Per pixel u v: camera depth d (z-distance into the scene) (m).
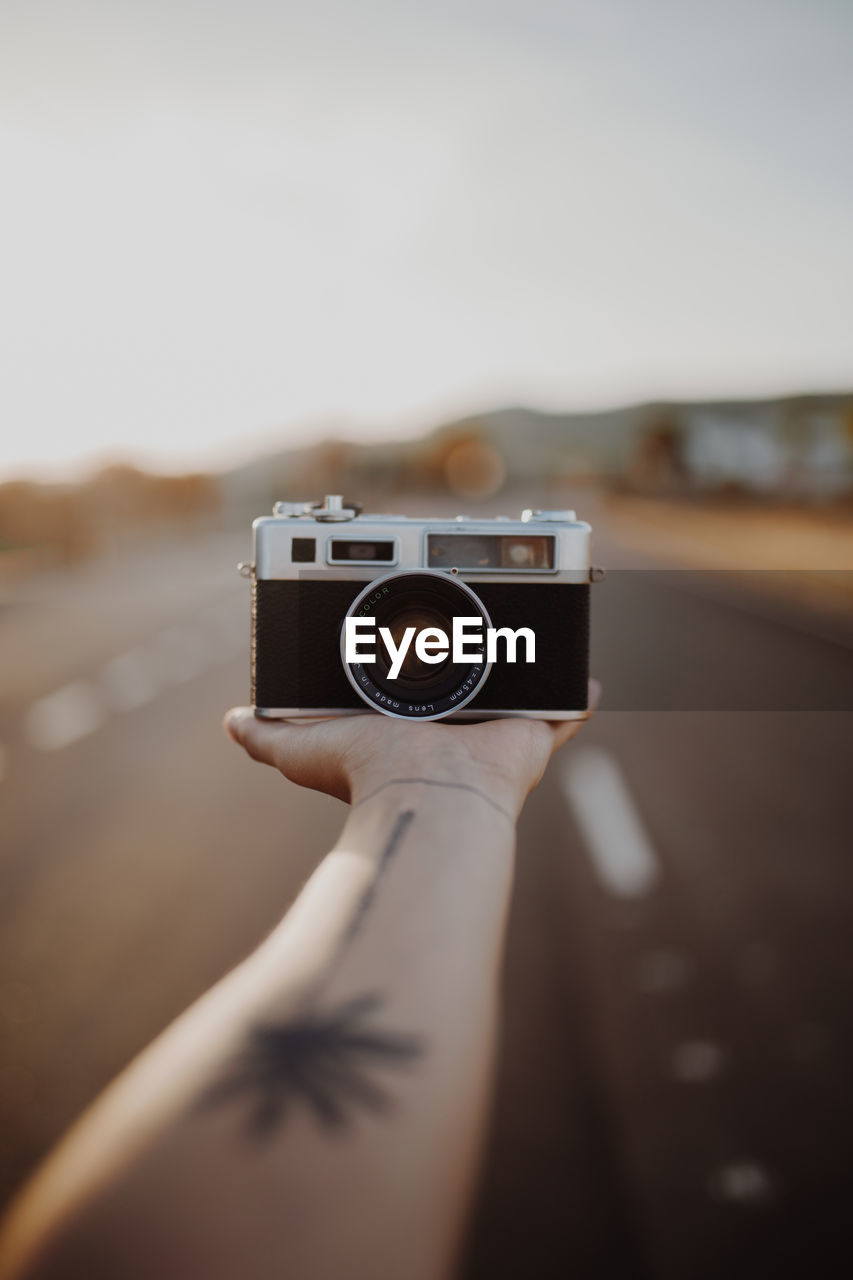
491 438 156.38
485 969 0.50
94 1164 0.30
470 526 1.89
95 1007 2.81
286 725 1.24
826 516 37.81
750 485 56.97
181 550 30.00
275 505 1.96
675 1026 2.68
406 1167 0.35
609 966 3.04
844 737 6.51
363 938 0.48
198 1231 0.29
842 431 34.78
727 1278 1.82
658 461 74.00
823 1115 2.29
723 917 3.42
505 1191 2.06
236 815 4.70
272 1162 0.33
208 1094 0.34
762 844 4.25
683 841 4.30
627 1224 1.96
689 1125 2.26
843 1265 1.85
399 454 96.25
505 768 0.90
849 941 3.21
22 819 4.68
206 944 3.21
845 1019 2.71
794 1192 2.04
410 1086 0.39
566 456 144.50
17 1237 0.28
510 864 0.64
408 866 0.57
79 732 6.70
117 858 4.08
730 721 7.05
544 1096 2.38
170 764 5.76
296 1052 0.38
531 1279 1.82
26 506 24.02
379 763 0.89
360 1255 0.31
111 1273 0.27
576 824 4.58
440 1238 0.34
